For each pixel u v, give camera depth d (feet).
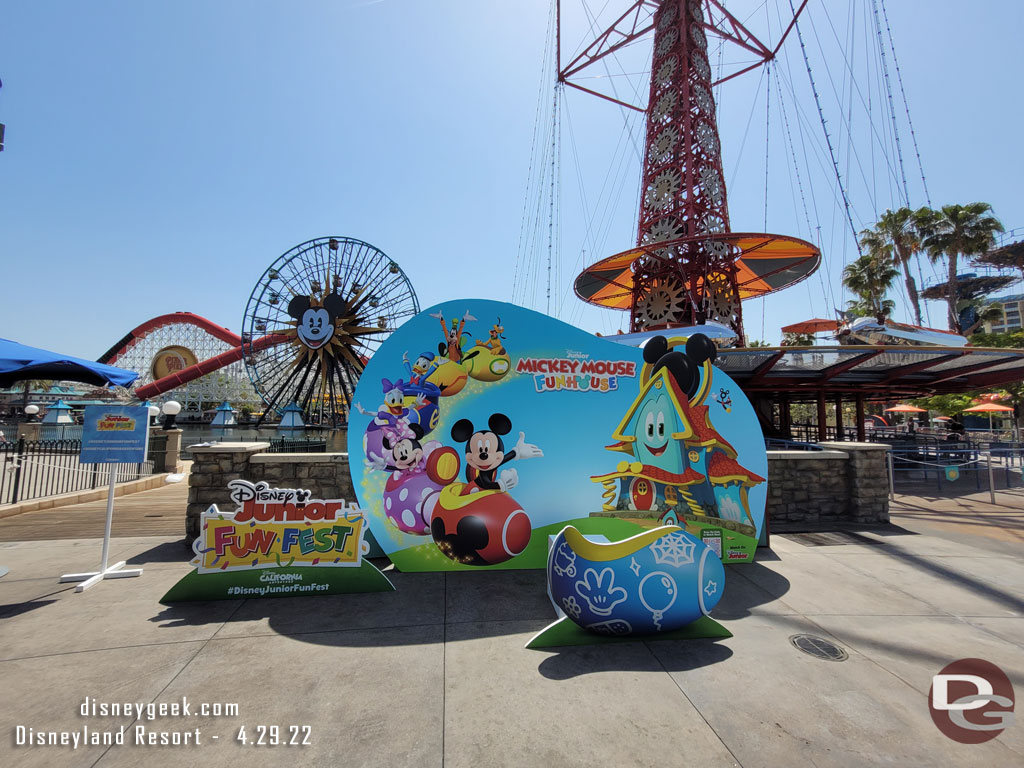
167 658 12.60
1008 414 117.91
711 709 10.54
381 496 19.92
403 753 9.08
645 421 21.22
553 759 8.95
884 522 27.81
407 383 20.38
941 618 15.37
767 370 51.11
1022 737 9.66
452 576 19.17
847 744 9.41
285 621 14.94
